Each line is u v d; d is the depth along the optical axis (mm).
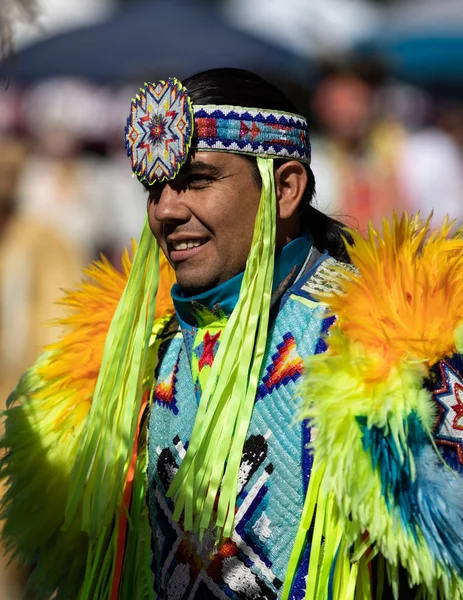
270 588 4641
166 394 5055
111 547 5199
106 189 14109
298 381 4645
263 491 4641
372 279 4621
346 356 4477
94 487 5094
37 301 10375
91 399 5422
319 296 4719
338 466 4387
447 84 20953
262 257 4758
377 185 12031
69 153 13758
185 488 4695
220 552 4715
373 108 12414
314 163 12047
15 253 10297
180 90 4777
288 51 19969
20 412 5461
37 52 20266
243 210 4805
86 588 5148
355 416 4402
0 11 4629
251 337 4723
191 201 4789
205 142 4754
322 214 5266
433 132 14391
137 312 5246
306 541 4574
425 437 4391
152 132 4828
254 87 4836
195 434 4727
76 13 22578
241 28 20234
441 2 21656
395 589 4383
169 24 20375
